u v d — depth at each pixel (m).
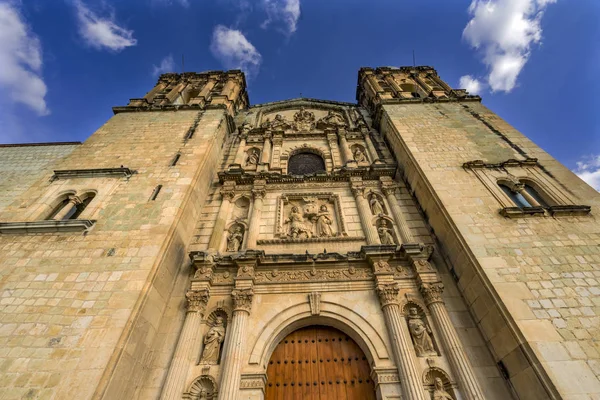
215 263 11.89
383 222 14.16
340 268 11.91
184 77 27.45
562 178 13.20
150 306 9.56
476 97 20.33
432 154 15.07
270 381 9.73
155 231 10.98
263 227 14.19
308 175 16.72
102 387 7.12
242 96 28.14
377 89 24.22
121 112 19.89
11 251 10.30
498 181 13.34
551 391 7.27
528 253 10.16
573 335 8.15
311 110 26.83
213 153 17.14
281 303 10.95
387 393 8.77
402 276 11.67
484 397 8.45
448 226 11.66
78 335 8.07
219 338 10.20
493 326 9.30
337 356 10.29
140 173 13.91
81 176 13.68
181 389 8.73
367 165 18.03
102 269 9.68
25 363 7.52
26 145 19.75
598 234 10.66
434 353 9.68
